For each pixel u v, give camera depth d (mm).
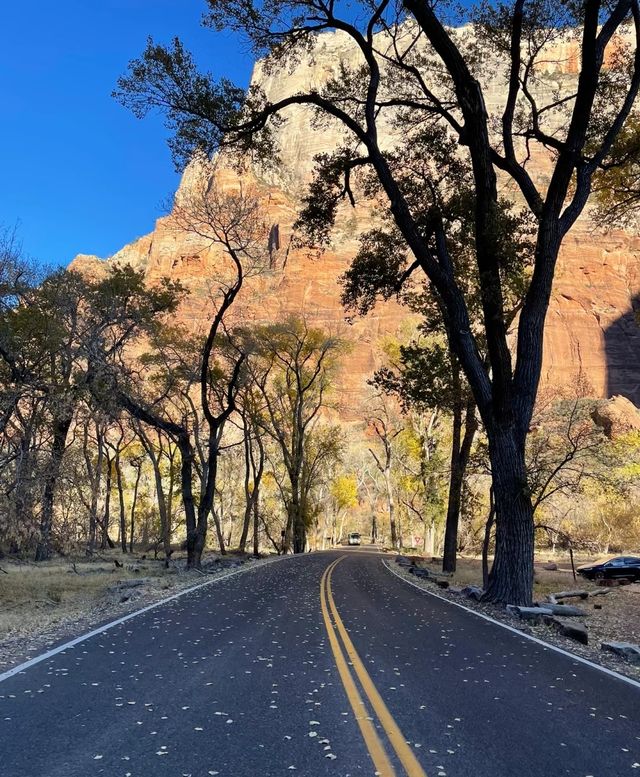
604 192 22312
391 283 19797
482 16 17578
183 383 39875
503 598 14023
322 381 47844
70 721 5035
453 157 19281
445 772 4105
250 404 45062
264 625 10383
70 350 23781
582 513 46531
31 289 24141
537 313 14977
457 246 20891
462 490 27156
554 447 19500
